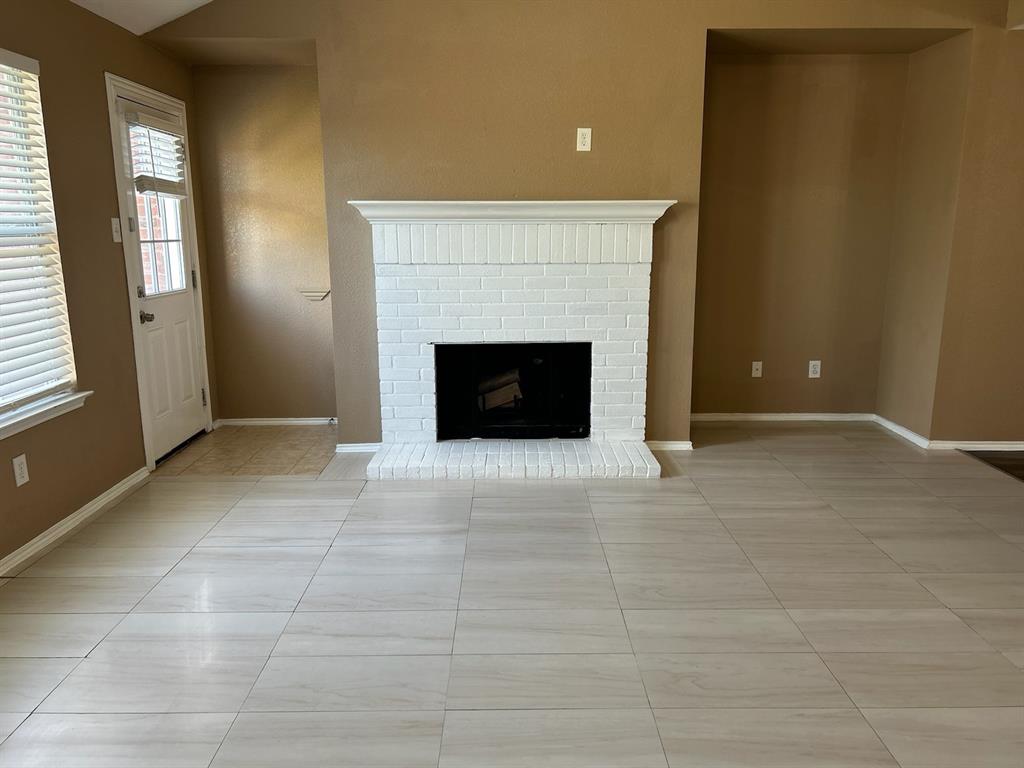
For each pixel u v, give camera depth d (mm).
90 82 3359
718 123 4570
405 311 4066
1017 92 3920
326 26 3822
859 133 4594
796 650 2318
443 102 3908
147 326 3924
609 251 4008
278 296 4734
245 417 4887
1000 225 4066
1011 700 2078
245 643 2350
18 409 2902
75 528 3223
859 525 3273
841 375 4883
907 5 3840
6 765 1824
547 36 3854
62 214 3135
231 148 4547
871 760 1848
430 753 1872
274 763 1837
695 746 1898
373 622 2477
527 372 4219
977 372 4242
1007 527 3252
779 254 4738
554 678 2176
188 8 3709
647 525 3275
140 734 1938
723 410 4914
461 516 3371
